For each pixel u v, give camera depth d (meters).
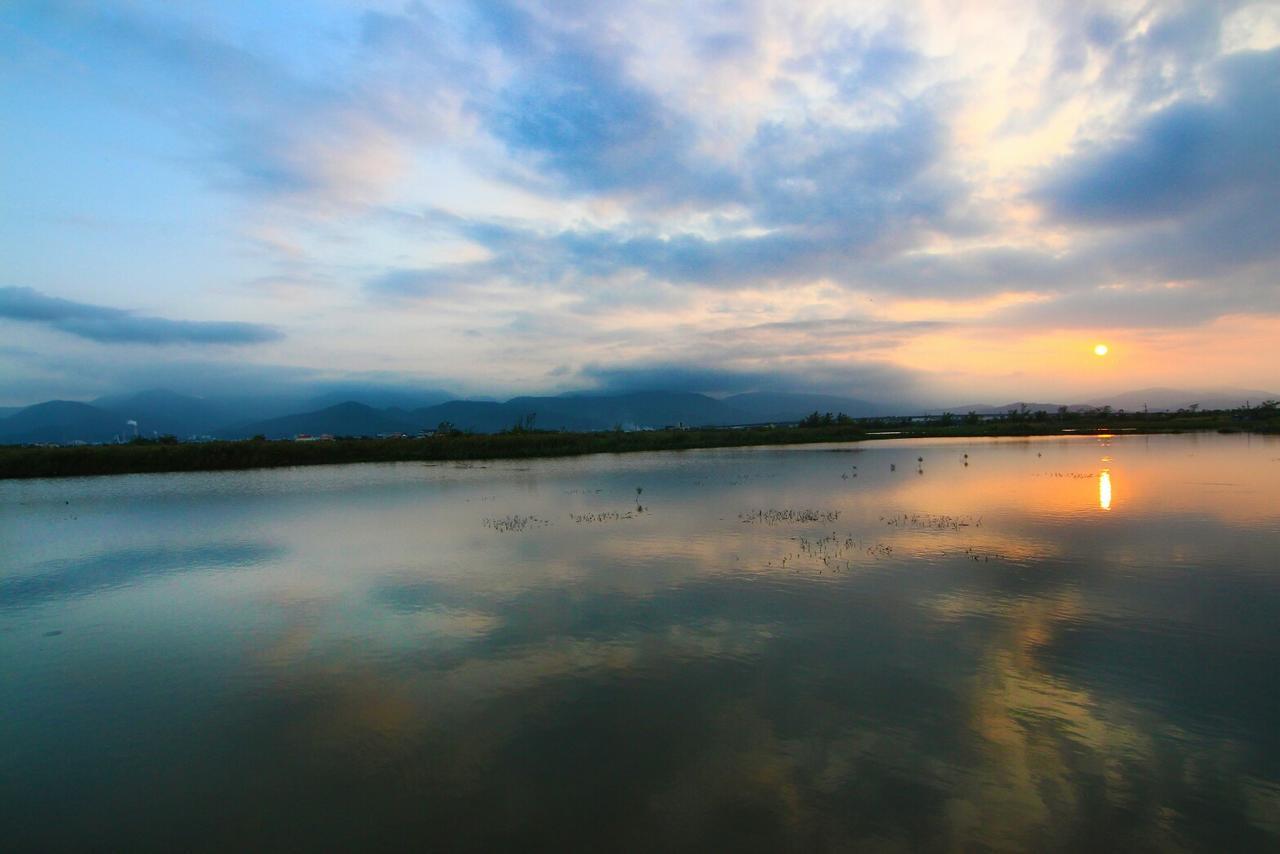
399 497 30.53
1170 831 6.10
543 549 17.89
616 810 6.52
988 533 18.58
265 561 17.89
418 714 8.60
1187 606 12.07
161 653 11.21
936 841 5.99
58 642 11.92
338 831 6.37
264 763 7.63
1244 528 18.72
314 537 21.06
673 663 9.90
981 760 7.23
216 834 6.41
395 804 6.75
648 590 13.63
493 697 8.99
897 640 10.61
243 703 9.16
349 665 10.32
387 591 14.32
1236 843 5.93
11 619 13.38
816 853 5.86
